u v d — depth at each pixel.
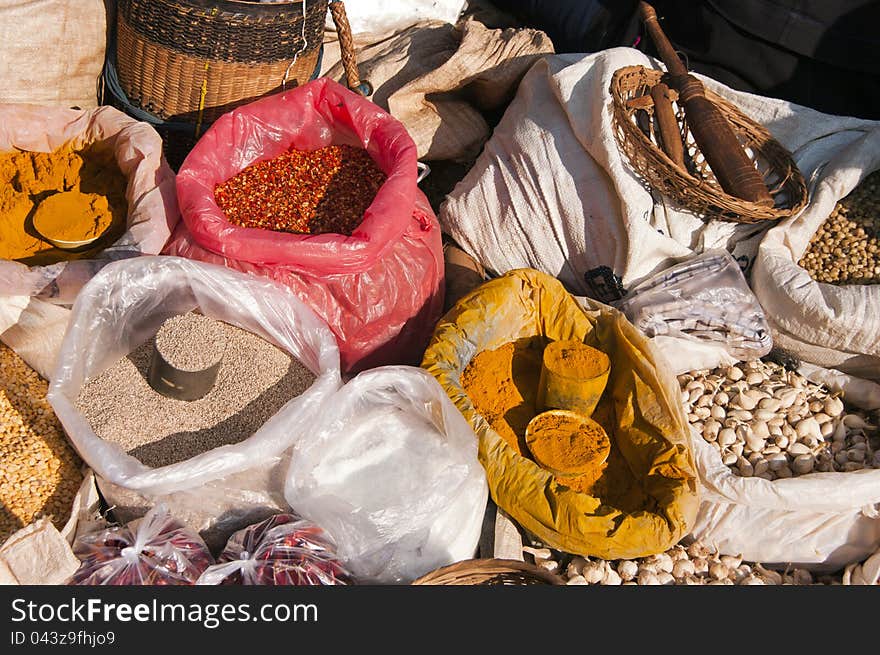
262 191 1.46
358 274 1.39
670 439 1.31
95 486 1.26
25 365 1.38
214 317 1.36
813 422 1.40
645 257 1.49
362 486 1.23
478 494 1.25
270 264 1.37
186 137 1.61
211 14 1.47
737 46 1.70
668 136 1.51
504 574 1.20
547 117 1.56
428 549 1.21
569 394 1.34
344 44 1.57
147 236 1.39
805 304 1.43
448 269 1.58
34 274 1.32
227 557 1.18
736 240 1.54
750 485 1.29
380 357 1.46
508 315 1.42
